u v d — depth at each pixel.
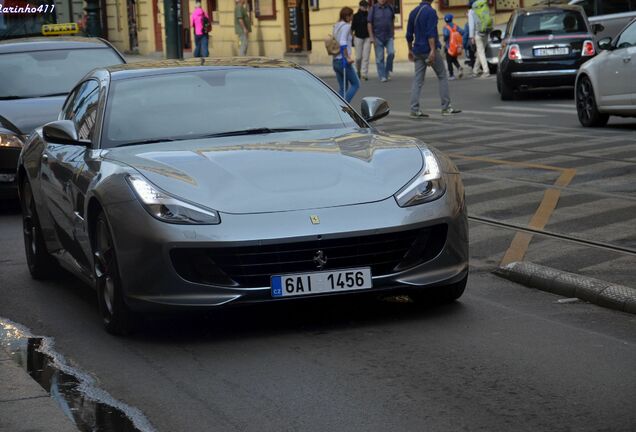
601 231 16.92
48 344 12.09
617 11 48.19
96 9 45.78
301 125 13.68
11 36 41.59
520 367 10.27
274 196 11.57
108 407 9.66
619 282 13.70
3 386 10.29
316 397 9.62
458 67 56.66
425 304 12.88
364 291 11.54
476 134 31.30
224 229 11.26
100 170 12.52
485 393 9.50
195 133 13.39
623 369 10.10
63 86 24.42
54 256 15.07
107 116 13.67
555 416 8.82
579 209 18.86
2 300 14.69
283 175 11.91
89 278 13.25
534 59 41.72
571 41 41.69
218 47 83.12
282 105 13.95
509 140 29.38
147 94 13.98
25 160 16.03
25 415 9.40
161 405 9.66
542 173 23.08
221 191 11.64
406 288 11.73
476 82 53.34
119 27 97.31
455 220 11.98
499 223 18.06
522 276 14.05
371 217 11.48
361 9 58.91
